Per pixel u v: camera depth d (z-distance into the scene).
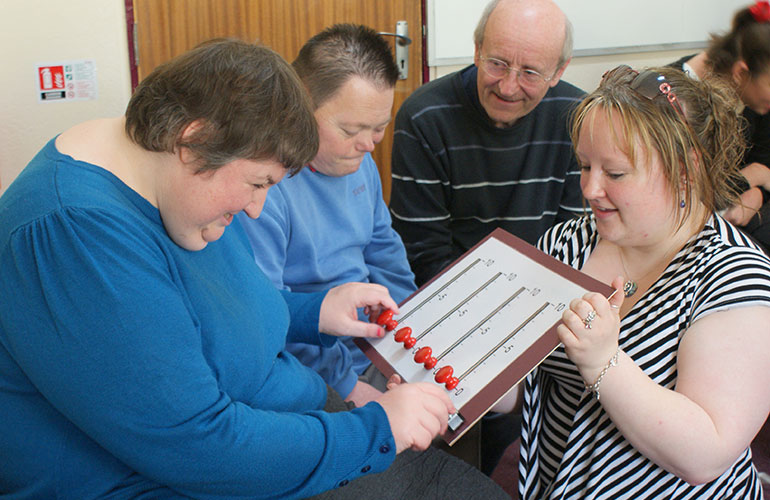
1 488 0.82
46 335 0.72
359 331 1.17
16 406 0.78
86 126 0.82
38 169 0.77
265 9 3.21
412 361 1.09
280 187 1.36
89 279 0.71
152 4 3.14
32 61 3.21
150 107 0.75
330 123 1.33
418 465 1.14
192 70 0.75
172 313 0.76
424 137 1.99
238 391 0.90
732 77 2.25
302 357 1.34
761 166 2.26
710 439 0.91
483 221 2.13
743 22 2.23
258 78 0.75
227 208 0.80
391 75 1.32
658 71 1.01
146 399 0.73
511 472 1.97
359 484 1.07
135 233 0.75
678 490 1.04
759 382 0.92
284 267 1.42
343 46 1.29
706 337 0.96
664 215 1.02
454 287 1.19
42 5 3.12
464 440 1.44
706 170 1.01
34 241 0.71
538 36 1.75
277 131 0.76
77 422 0.75
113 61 3.20
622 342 1.07
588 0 3.22
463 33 3.33
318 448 0.86
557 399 1.24
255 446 0.81
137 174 0.80
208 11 3.18
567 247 1.26
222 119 0.73
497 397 0.98
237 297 0.95
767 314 0.94
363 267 1.58
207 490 0.81
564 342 0.95
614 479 1.07
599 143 0.99
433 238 2.10
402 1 3.31
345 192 1.49
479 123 1.97
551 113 2.00
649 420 0.92
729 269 0.98
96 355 0.71
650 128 0.95
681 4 3.22
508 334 1.06
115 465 0.81
